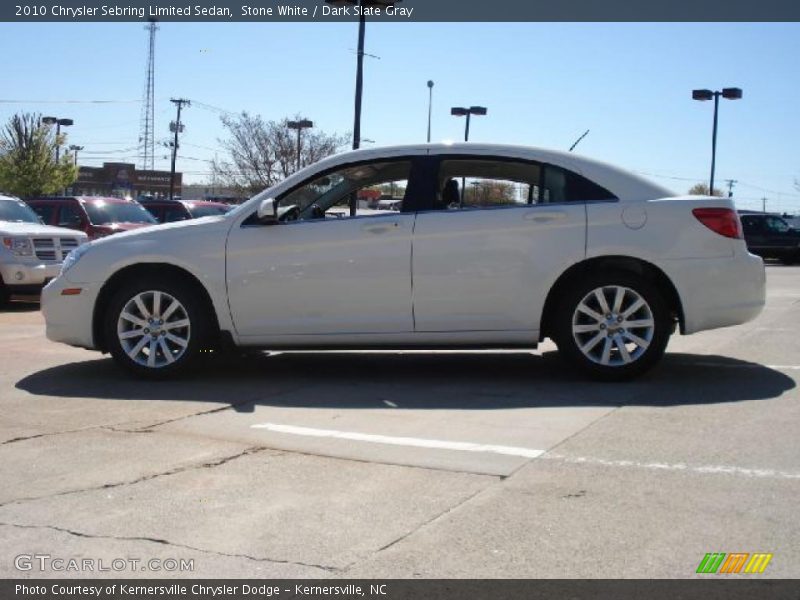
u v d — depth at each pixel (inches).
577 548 149.0
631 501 169.5
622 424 224.1
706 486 177.2
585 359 272.2
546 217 270.7
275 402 256.2
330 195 292.2
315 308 279.7
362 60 737.0
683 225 268.1
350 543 152.9
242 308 282.5
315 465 195.0
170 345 289.9
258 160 1438.2
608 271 270.4
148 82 2335.1
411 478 185.2
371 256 275.0
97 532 159.6
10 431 225.9
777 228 1139.9
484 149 280.2
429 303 274.7
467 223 273.0
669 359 316.2
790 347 345.1
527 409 242.1
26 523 164.4
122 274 292.5
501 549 149.3
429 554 148.0
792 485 177.3
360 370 305.3
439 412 240.8
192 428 227.3
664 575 139.3
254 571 143.5
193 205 776.9
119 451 207.3
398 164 284.2
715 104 1344.7
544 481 181.5
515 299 271.6
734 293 269.3
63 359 335.6
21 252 520.1
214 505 171.5
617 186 273.7
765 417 229.5
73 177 1839.3
